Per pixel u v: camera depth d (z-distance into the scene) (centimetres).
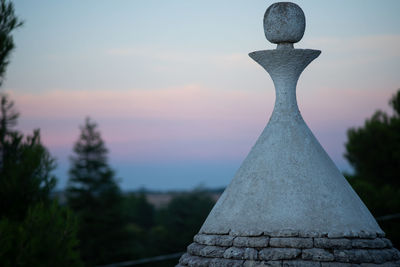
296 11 615
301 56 602
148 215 6312
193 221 4247
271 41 626
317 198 559
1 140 1110
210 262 562
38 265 959
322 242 537
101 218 4088
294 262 530
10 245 930
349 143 2452
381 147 2331
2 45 1084
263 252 541
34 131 1148
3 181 1062
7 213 1057
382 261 538
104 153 4469
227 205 591
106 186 4322
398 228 1468
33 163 1089
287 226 546
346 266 525
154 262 3988
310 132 609
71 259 1035
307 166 577
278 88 620
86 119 4494
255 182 581
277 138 597
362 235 550
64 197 4312
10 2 1128
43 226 991
